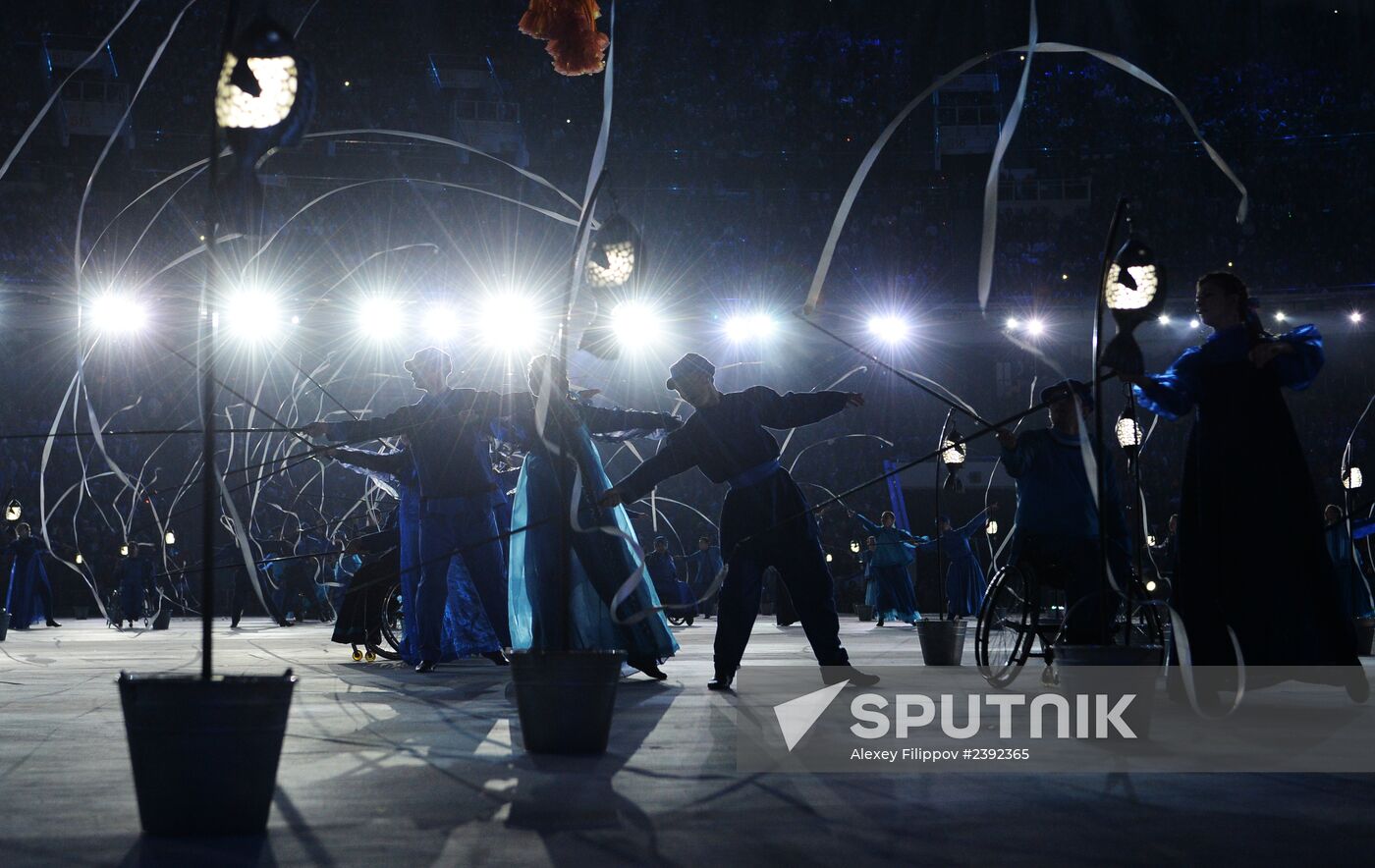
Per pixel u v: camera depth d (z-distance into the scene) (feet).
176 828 8.13
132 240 92.02
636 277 12.29
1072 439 19.17
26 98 96.68
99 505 83.66
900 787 10.11
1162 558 46.37
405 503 24.57
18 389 86.79
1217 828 8.39
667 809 9.11
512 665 12.10
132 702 8.15
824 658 19.95
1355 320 90.84
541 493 20.97
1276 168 103.35
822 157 109.19
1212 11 116.57
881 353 96.12
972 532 53.93
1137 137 108.58
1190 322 97.45
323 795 9.71
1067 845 7.83
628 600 20.94
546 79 111.34
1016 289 98.37
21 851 7.70
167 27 102.83
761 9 117.50
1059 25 115.85
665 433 21.47
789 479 19.77
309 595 58.54
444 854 7.61
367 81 104.17
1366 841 7.94
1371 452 89.76
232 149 8.50
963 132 107.76
